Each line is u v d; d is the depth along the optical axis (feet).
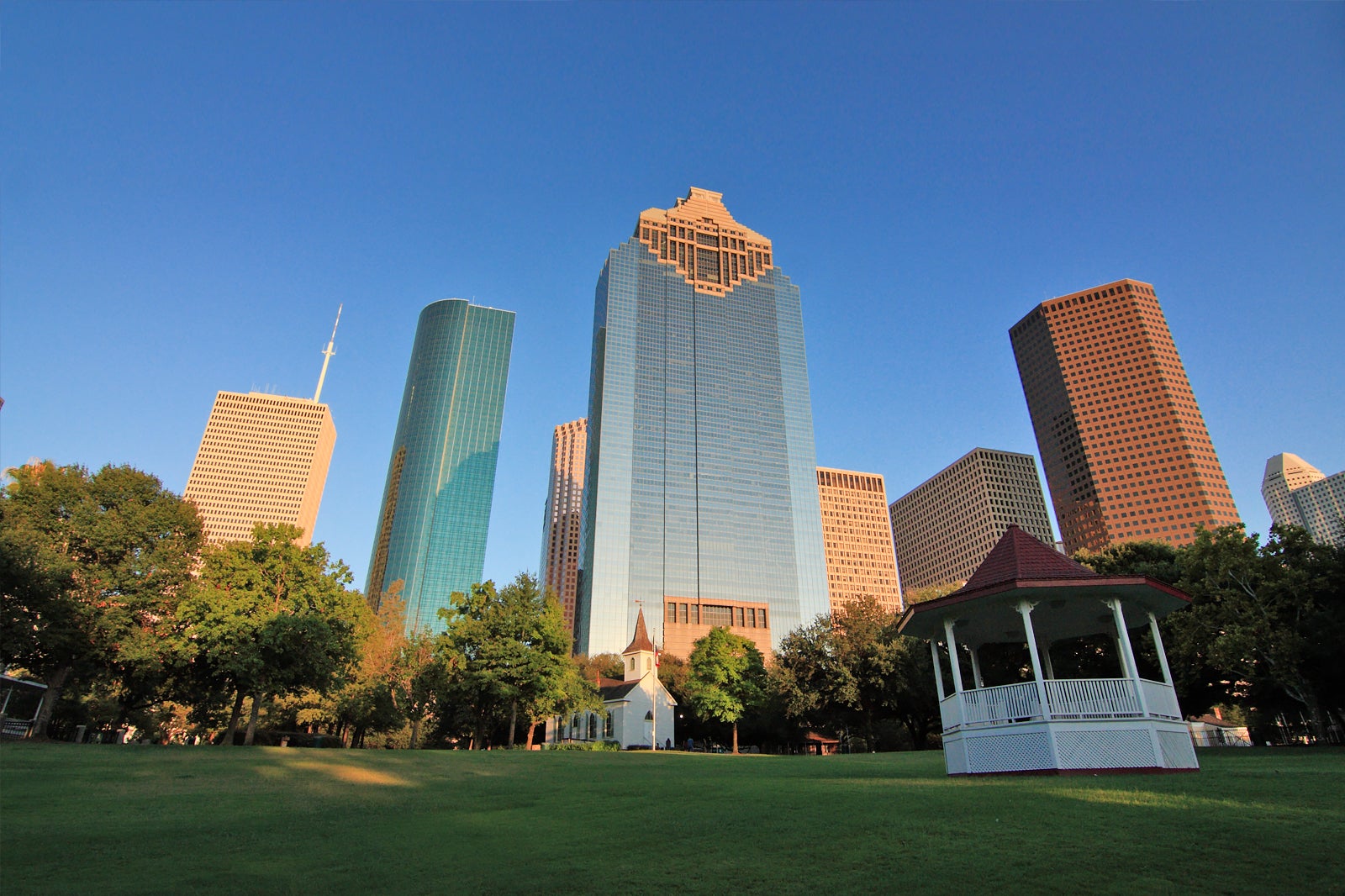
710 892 32.89
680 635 642.22
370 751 126.21
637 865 38.37
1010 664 165.27
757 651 308.60
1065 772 66.80
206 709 219.20
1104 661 154.51
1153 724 68.44
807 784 68.18
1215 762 86.12
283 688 157.28
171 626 163.63
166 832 50.78
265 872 39.29
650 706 322.14
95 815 57.41
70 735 238.68
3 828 51.75
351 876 38.27
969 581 81.92
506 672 190.19
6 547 140.67
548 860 40.57
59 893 35.63
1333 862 31.45
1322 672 130.00
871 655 214.90
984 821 43.16
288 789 73.67
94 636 158.10
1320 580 124.26
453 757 120.47
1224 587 134.92
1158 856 34.14
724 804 56.18
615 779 84.94
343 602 178.19
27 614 149.48
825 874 34.71
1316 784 48.57
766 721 304.71
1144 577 74.18
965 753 73.67
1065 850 36.04
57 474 176.55
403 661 235.40
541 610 209.97
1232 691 163.53
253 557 169.99
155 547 175.94
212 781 79.30
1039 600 76.84
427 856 42.75
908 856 36.83
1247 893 28.71
